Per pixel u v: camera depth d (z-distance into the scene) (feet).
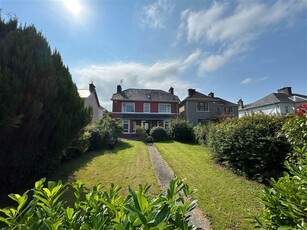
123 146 47.44
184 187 4.60
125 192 16.98
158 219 2.78
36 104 15.16
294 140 9.64
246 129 23.00
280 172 19.66
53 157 18.51
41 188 4.49
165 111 90.43
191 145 51.83
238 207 14.37
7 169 14.98
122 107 87.30
